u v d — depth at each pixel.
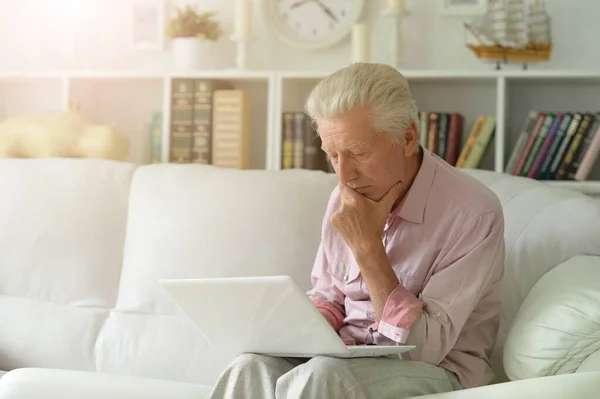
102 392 1.68
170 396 1.70
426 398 1.54
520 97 3.10
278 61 3.32
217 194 2.47
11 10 3.55
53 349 2.45
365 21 3.24
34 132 3.05
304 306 1.49
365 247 1.72
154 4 3.42
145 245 2.49
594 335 1.62
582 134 2.83
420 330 1.69
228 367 1.61
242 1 3.15
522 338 1.73
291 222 2.38
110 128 3.09
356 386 1.51
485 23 2.95
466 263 1.74
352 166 1.72
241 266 2.37
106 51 3.47
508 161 3.04
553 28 3.08
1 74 3.30
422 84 3.16
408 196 1.82
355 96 1.68
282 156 3.07
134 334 2.40
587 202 2.04
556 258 1.98
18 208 2.63
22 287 2.56
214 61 3.33
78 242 2.57
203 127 3.14
